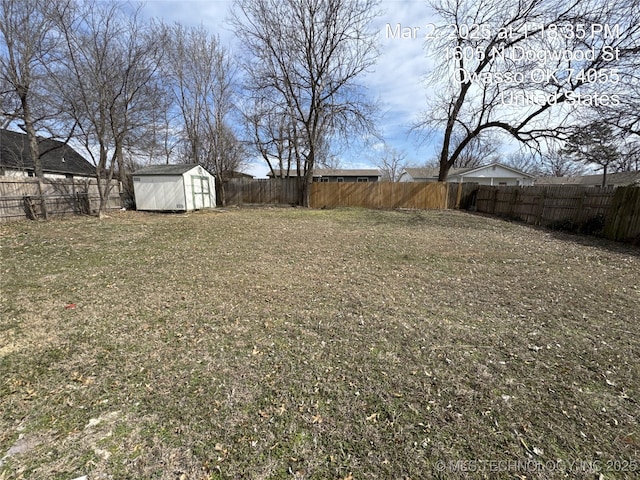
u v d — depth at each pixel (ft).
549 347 8.33
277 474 4.66
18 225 27.94
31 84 32.65
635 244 21.94
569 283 13.61
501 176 78.23
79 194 37.09
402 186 49.34
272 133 58.80
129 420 5.71
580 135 34.06
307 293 12.33
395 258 17.83
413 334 9.02
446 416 5.83
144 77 36.47
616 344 8.48
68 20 30.32
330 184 51.29
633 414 5.89
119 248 20.21
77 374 7.07
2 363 7.47
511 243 22.24
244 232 25.94
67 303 11.22
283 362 7.59
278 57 45.01
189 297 11.87
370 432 5.46
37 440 5.24
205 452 5.03
